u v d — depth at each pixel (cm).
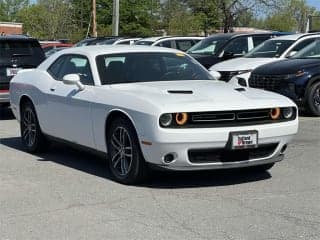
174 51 856
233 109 668
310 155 871
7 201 650
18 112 949
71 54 857
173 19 5647
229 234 537
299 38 1443
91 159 867
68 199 654
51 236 540
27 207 627
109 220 581
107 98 727
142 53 825
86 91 773
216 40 1734
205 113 659
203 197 655
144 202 639
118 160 724
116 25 3334
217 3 4941
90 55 807
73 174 771
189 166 665
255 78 1315
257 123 683
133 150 691
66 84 793
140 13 6412
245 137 670
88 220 582
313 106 1268
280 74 1272
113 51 816
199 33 5316
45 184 721
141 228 557
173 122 652
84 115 770
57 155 902
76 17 6750
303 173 761
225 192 674
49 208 622
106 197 659
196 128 655
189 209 612
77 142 806
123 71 789
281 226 557
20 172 788
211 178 737
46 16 6869
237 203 630
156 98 679
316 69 1267
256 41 1714
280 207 615
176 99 676
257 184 708
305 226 556
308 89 1262
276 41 1488
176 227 558
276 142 699
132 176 698
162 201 641
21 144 1005
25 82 924
